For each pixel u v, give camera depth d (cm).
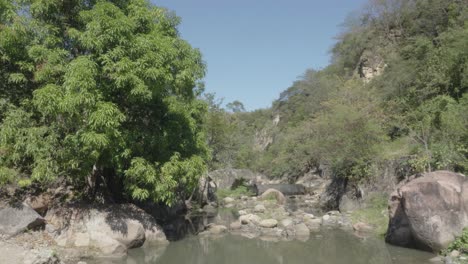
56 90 1035
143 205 1584
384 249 1202
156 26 1255
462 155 1454
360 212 1761
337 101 2827
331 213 1903
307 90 5662
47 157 1098
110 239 1118
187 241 1383
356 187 1983
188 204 2200
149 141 1212
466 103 1653
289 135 3781
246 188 3111
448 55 2031
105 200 1348
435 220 1049
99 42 1055
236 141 3869
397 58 3167
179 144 1316
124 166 1255
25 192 1227
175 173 1218
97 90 1042
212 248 1292
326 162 2542
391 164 1806
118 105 1161
